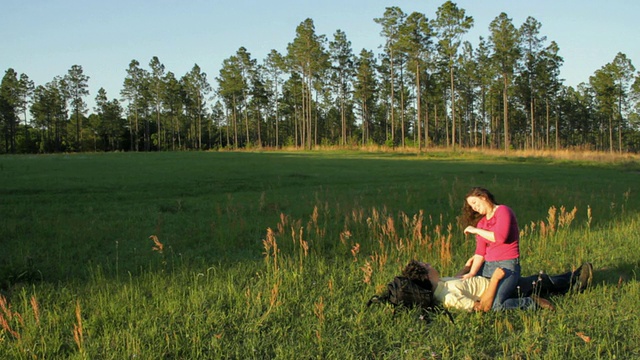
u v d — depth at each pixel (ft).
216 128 380.17
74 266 22.57
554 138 349.61
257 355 14.06
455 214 36.81
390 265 22.74
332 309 17.20
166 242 27.25
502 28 193.88
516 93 240.73
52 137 316.40
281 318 16.44
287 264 22.44
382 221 29.86
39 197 43.09
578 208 38.24
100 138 318.04
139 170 72.18
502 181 63.26
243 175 67.51
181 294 18.71
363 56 247.50
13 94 285.64
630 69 257.96
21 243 26.02
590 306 17.40
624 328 15.67
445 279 18.08
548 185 58.65
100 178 59.11
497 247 17.97
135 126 329.31
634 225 31.76
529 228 31.32
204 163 90.68
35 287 19.36
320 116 354.54
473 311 17.07
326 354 13.98
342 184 59.31
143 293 18.81
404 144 213.25
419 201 42.52
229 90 269.85
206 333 15.25
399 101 289.33
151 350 13.92
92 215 35.04
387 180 64.69
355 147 182.80
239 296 18.08
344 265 22.68
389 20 192.34
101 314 16.42
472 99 295.89
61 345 14.47
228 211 34.53
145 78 302.04
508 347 14.47
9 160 96.43
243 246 26.84
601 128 328.08
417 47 168.45
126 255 24.86
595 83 260.83
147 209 38.17
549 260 23.75
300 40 215.51
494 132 322.96
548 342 14.82
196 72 316.81
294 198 45.24
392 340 14.96
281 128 365.20
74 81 295.28
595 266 22.76
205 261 23.68
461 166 95.20
